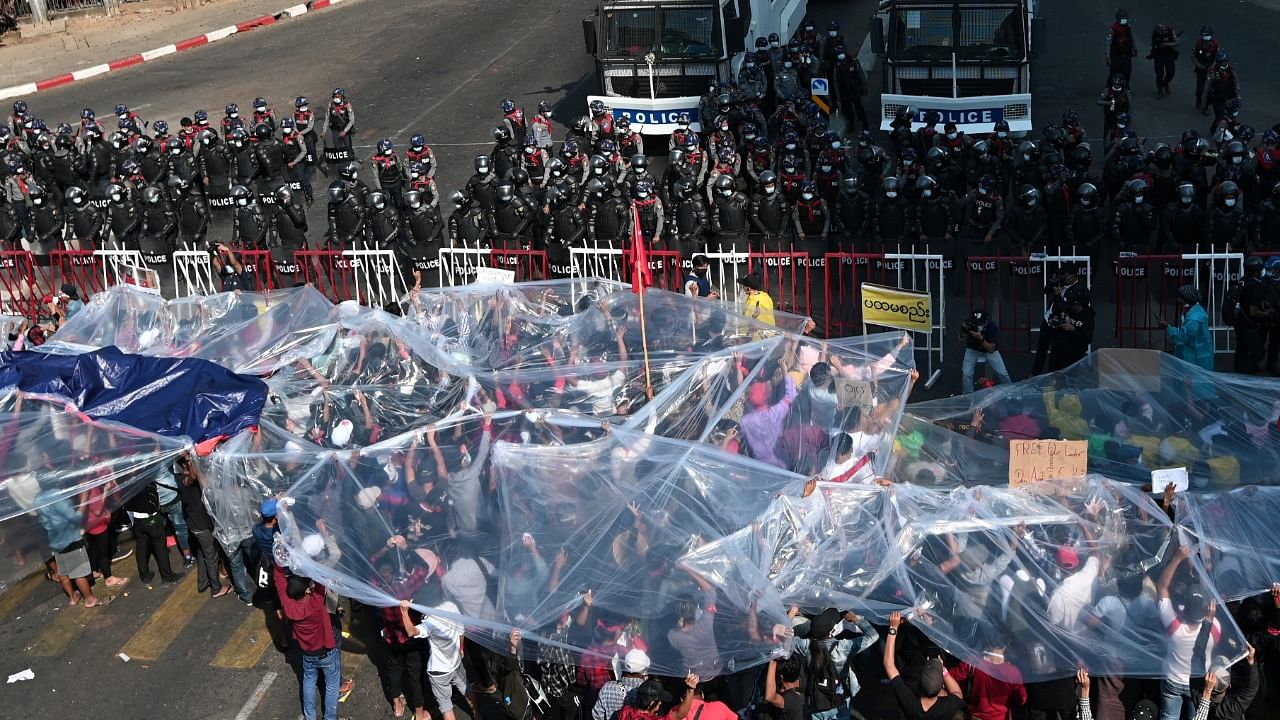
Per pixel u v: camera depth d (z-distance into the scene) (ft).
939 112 79.15
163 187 71.10
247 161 78.79
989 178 58.44
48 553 40.93
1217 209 55.57
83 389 42.78
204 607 42.88
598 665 31.96
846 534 33.53
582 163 70.95
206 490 40.40
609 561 32.53
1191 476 37.50
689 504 34.01
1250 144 75.10
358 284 64.54
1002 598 31.37
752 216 60.44
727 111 76.48
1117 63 83.92
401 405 43.04
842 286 56.13
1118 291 54.29
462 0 138.10
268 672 39.55
